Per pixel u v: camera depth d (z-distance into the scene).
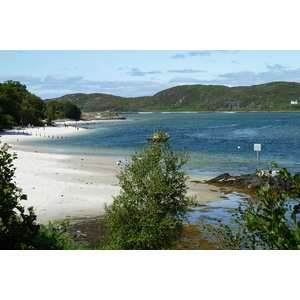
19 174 35.56
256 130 125.88
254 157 55.62
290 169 44.00
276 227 5.72
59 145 78.06
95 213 24.20
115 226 15.93
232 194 30.73
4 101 126.50
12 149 67.12
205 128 142.00
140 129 139.50
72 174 39.06
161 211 15.05
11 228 8.28
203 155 57.97
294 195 6.10
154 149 16.81
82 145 77.81
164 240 15.95
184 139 91.81
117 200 15.99
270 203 6.22
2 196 8.03
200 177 38.56
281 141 84.06
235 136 100.44
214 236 19.41
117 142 84.38
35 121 149.25
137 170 16.30
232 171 42.53
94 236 19.61
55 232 11.76
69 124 171.75
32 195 27.86
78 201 27.03
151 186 15.35
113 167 45.38
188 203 16.66
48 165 45.12
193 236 19.53
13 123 126.31
